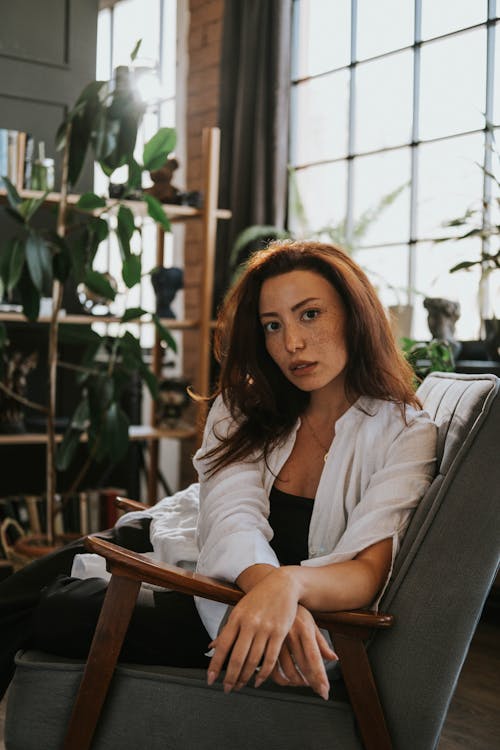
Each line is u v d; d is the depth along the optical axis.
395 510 1.63
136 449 4.50
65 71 4.38
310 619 1.46
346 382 1.76
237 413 1.84
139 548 2.08
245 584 1.55
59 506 3.72
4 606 1.89
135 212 4.06
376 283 4.19
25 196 3.65
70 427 3.34
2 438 3.77
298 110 4.62
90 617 1.66
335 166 4.44
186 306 5.18
